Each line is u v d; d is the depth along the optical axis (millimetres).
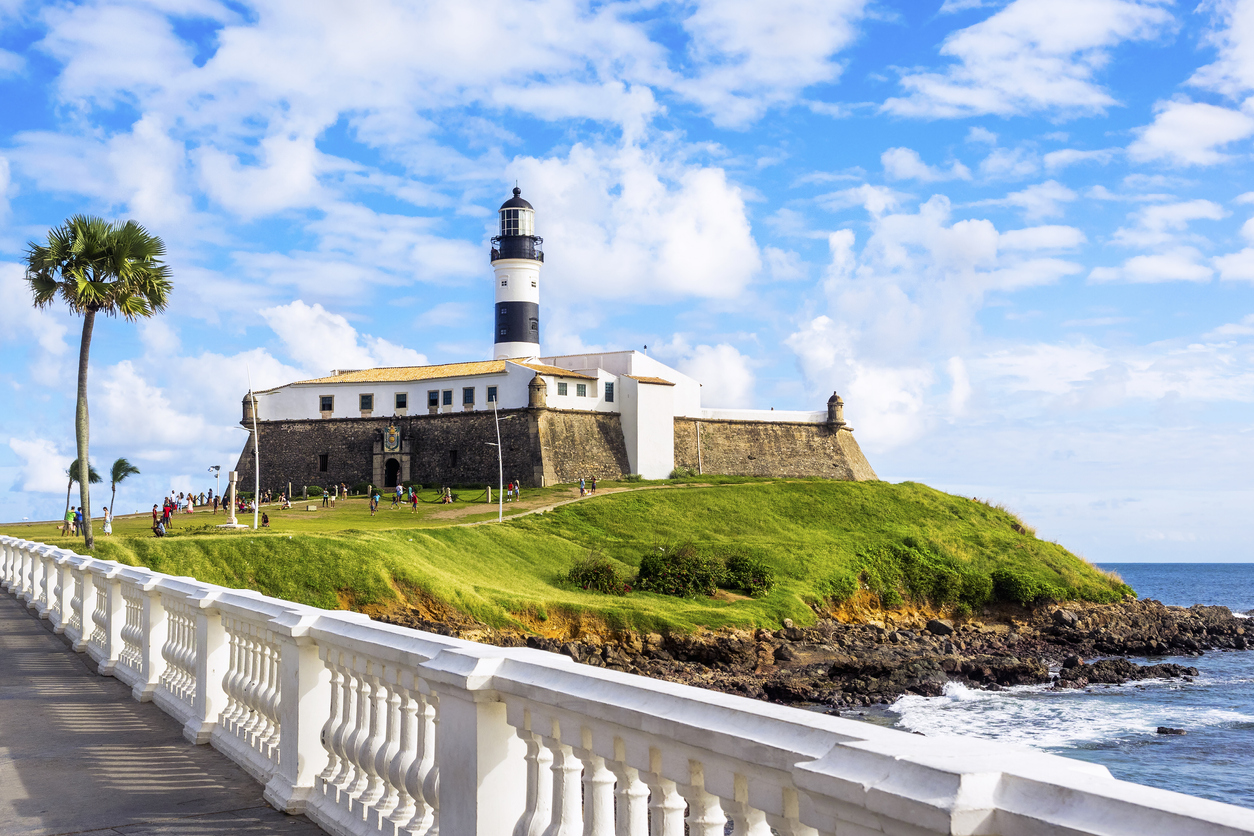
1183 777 30672
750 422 105875
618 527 79438
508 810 5074
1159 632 68875
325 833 6922
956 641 63688
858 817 2971
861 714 41219
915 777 2773
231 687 9250
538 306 111438
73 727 10719
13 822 7277
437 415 100000
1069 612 71062
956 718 40062
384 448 99438
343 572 55188
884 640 61781
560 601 57750
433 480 98875
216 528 65750
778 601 65000
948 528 86188
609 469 98688
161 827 7133
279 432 103375
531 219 111000
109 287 49062
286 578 54156
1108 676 49719
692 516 83500
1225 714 40500
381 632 6309
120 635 14719
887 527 84438
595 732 4301
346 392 102500
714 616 59406
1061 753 33656
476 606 55438
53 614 21922
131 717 11258
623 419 101125
